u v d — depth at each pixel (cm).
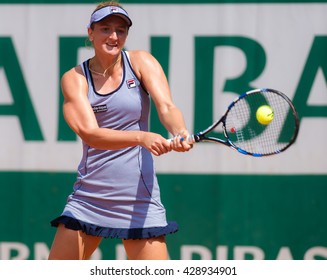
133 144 1062
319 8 1695
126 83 1136
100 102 1128
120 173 1138
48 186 1748
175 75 1717
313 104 1692
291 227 1703
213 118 1709
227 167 1708
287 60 1698
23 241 1753
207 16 1712
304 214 1698
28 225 1752
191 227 1719
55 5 1745
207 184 1716
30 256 1752
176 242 1725
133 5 1727
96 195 1148
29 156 1750
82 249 1161
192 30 1714
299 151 1694
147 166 1149
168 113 1117
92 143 1088
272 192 1705
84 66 1153
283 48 1698
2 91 1752
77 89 1129
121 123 1140
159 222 1153
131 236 1134
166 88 1152
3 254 1755
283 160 1700
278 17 1698
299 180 1698
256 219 1708
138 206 1145
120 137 1062
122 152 1139
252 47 1705
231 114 1493
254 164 1706
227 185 1709
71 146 1744
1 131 1752
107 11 1097
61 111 1745
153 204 1156
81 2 1739
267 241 1706
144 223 1141
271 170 1702
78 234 1154
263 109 1151
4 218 1755
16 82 1750
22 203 1752
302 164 1695
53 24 1747
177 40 1717
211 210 1716
